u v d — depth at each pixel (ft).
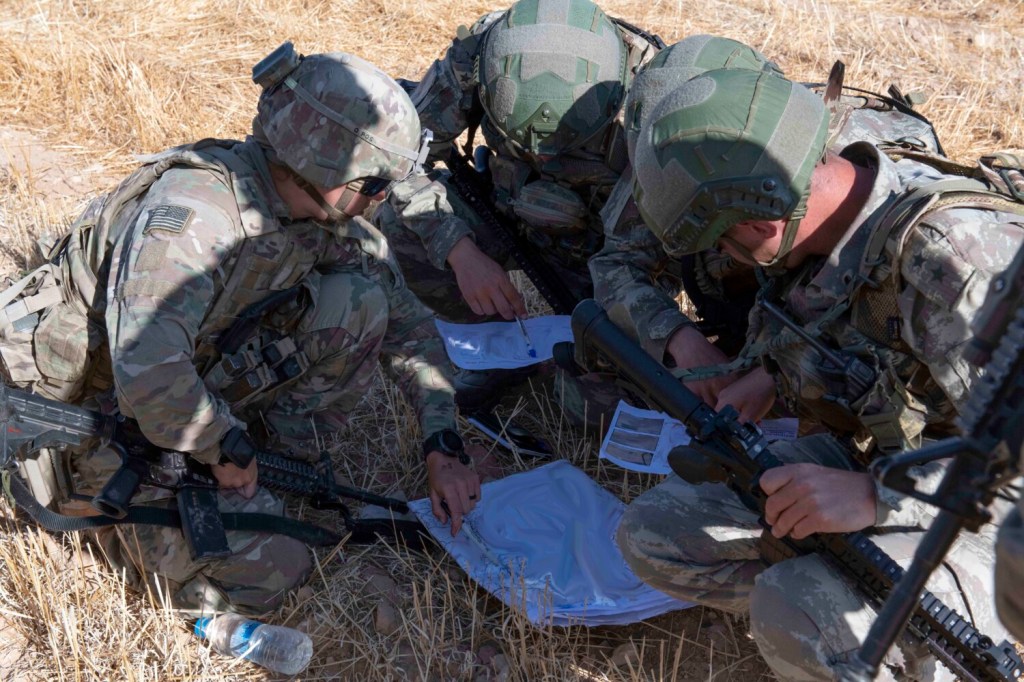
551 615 8.02
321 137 7.69
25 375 7.97
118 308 7.43
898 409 6.28
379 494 9.98
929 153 7.27
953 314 5.84
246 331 8.29
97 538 8.71
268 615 8.50
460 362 10.54
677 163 6.49
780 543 7.17
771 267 7.05
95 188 14.06
